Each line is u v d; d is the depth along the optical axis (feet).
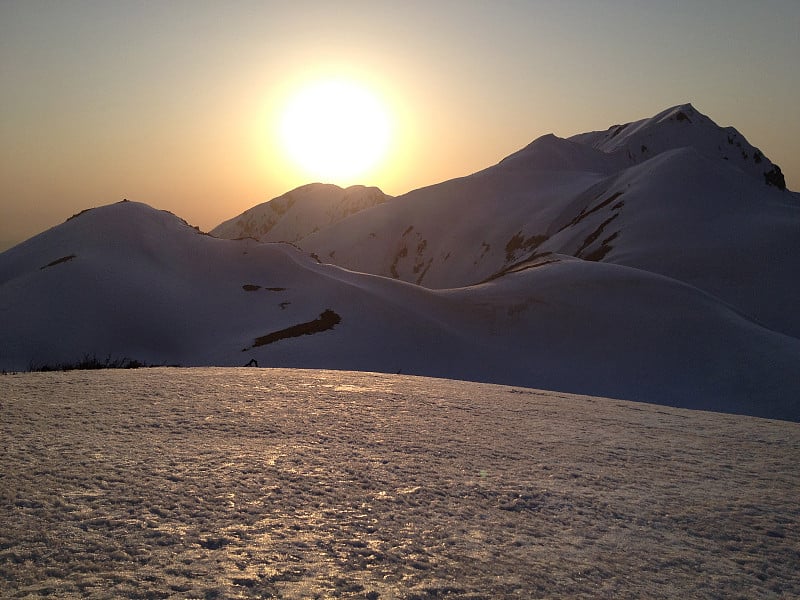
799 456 33.99
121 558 16.46
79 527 18.25
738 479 28.43
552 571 17.48
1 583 14.94
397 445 30.07
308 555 17.30
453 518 21.02
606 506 23.43
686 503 24.40
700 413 50.01
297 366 172.65
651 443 35.22
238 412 35.24
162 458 25.38
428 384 53.31
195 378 48.11
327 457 27.09
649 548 19.84
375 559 17.37
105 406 35.22
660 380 167.94
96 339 201.77
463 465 27.45
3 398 36.55
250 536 18.28
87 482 22.02
